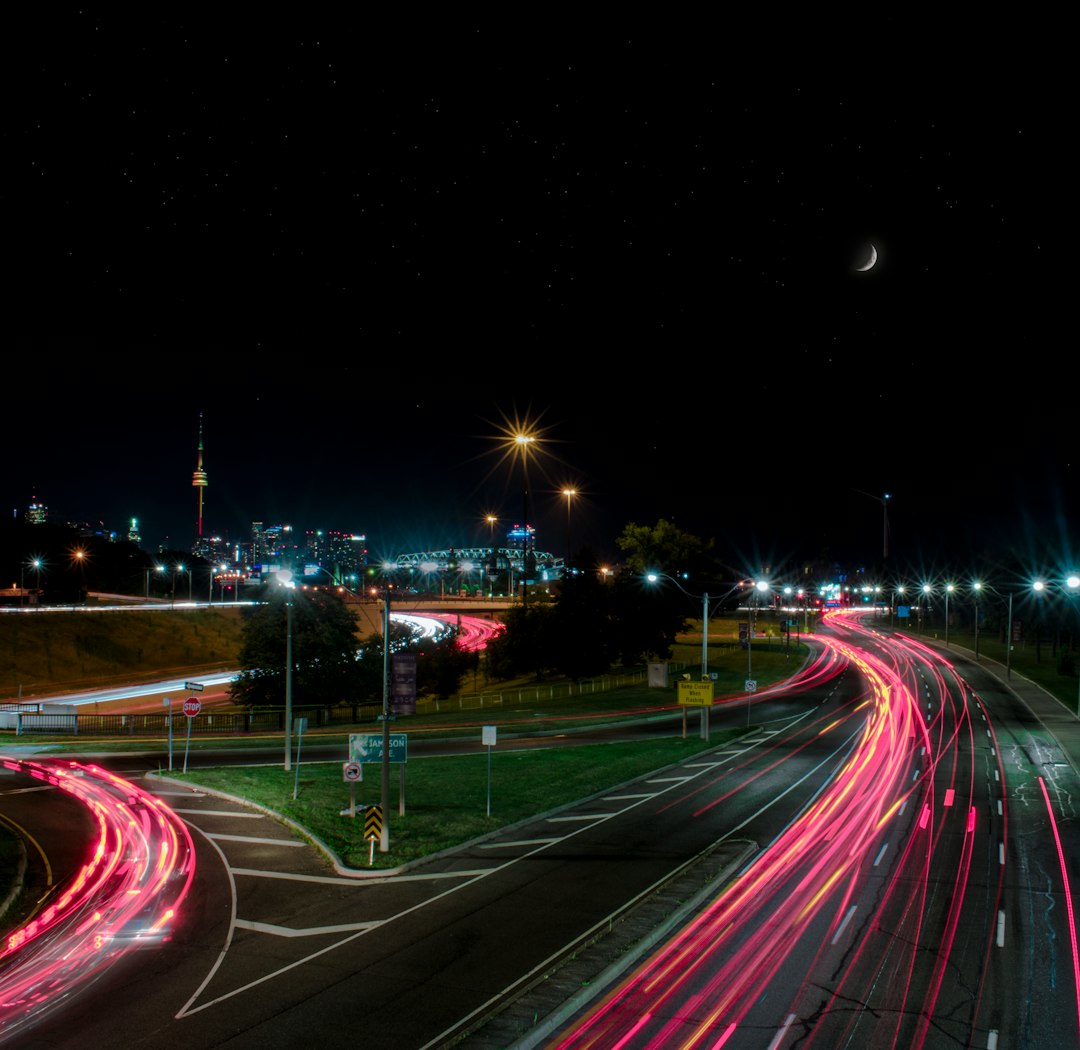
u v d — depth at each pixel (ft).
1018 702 194.90
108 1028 45.93
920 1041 43.39
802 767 124.77
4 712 193.47
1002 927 59.67
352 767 93.40
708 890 67.77
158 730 186.39
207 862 79.05
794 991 49.29
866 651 309.42
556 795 103.91
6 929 62.80
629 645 254.68
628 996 48.83
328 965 54.08
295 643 205.16
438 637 355.97
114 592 531.09
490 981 50.98
